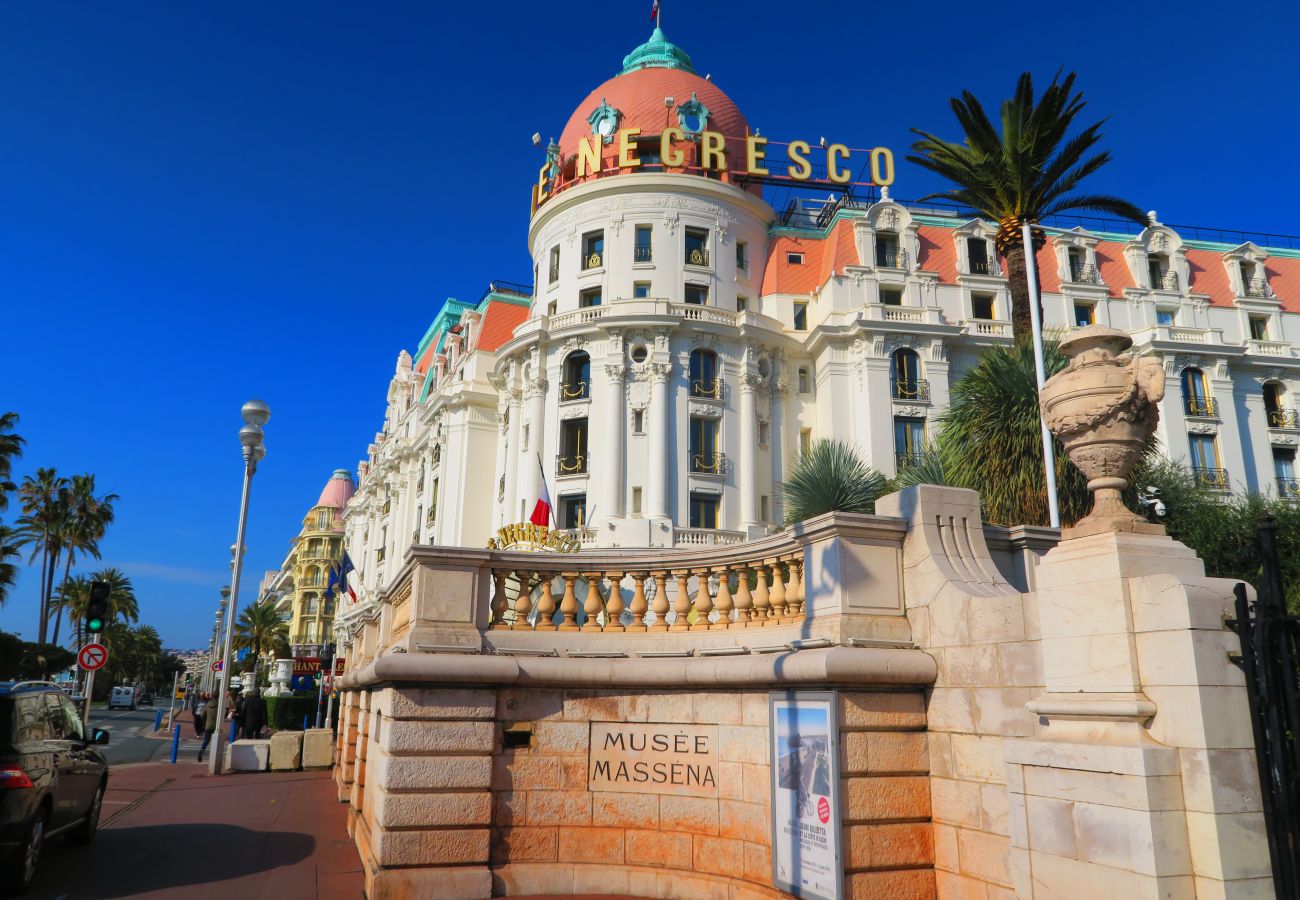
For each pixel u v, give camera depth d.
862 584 7.29
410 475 54.50
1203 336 39.84
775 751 7.40
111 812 13.77
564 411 37.53
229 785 17.30
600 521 35.25
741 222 40.94
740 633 8.27
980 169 23.62
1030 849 5.71
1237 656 5.11
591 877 8.01
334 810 13.85
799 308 41.03
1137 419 6.09
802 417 39.53
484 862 7.87
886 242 40.97
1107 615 5.54
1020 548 8.38
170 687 148.00
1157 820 4.92
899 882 6.73
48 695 9.90
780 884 7.16
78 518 59.91
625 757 8.37
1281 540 18.11
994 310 40.12
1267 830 4.83
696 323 37.12
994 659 6.47
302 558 108.25
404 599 10.18
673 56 46.50
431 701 7.98
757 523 36.41
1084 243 41.31
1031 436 19.55
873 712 6.95
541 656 8.54
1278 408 41.12
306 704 37.88
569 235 40.47
